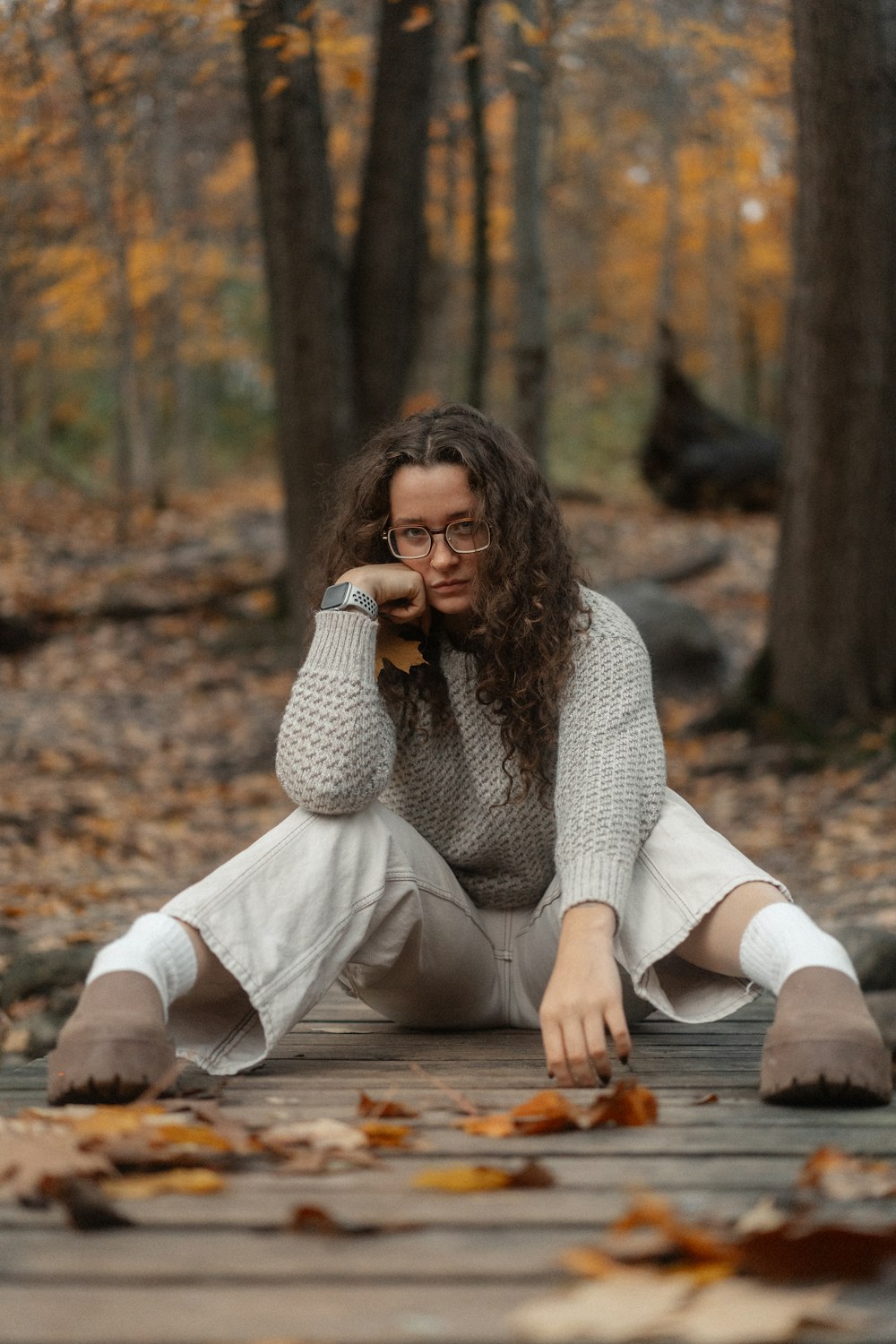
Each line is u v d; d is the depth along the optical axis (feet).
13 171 36.88
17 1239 4.74
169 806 24.20
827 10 21.90
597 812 7.36
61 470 60.75
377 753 7.64
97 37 28.09
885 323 23.62
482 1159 5.77
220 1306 4.13
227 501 55.77
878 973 11.99
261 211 30.04
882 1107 6.56
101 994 6.60
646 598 33.68
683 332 85.71
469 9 27.63
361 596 7.80
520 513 7.88
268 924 7.30
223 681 32.60
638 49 37.27
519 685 7.82
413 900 7.86
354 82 28.63
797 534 24.99
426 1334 3.91
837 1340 3.72
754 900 7.25
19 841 20.95
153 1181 5.26
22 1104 6.89
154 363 59.21
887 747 23.49
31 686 31.42
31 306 55.16
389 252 30.78
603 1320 3.82
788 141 52.42
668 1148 5.86
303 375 29.89
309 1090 7.09
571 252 76.18
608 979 6.72
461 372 75.36
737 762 24.47
